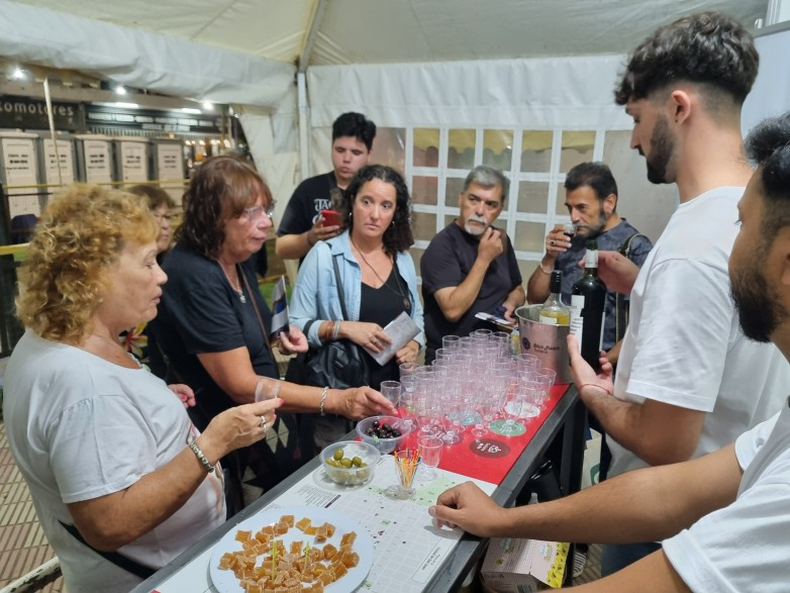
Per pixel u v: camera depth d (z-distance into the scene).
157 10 2.71
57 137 2.98
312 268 2.12
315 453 1.85
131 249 1.07
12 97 2.77
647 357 0.97
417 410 1.50
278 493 1.12
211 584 0.87
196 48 2.99
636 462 1.24
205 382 1.61
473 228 2.40
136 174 3.36
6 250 2.91
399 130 3.50
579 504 0.96
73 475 0.96
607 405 1.17
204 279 1.50
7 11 2.23
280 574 0.85
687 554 0.58
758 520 0.55
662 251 1.01
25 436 1.01
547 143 3.10
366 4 3.06
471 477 1.20
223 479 1.40
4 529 2.42
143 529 1.01
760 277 0.61
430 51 3.26
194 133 3.58
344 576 0.86
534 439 1.39
